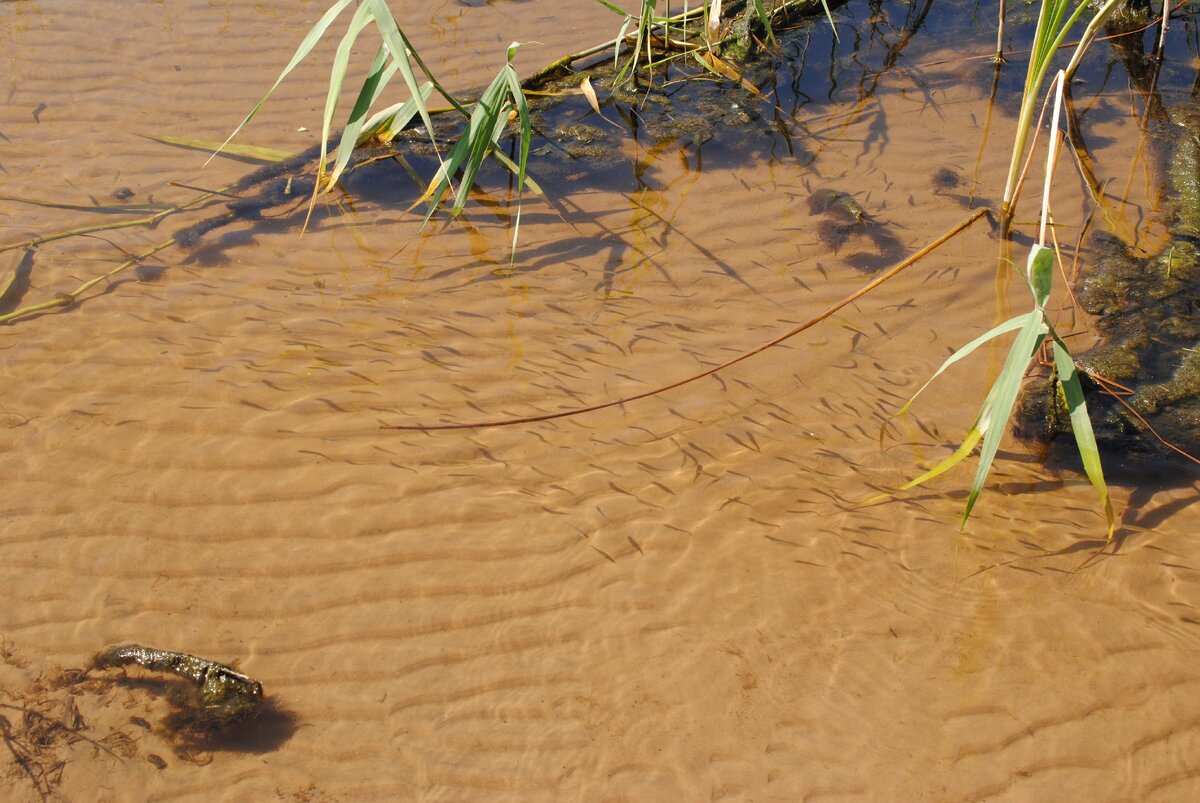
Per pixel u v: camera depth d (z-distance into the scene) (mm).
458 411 2928
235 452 2891
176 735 2670
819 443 2885
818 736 2656
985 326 3012
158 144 3338
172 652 2715
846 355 2980
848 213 3180
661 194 3248
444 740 2662
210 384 2963
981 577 2764
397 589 2770
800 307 3047
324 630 2740
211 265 3135
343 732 2670
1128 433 2879
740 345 2996
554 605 2752
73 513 2838
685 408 2924
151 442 2904
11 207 3213
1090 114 3371
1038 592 2748
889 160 3289
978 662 2701
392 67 3129
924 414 2910
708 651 2715
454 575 2777
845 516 2816
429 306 3064
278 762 2652
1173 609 2730
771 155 3312
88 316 3055
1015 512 2816
